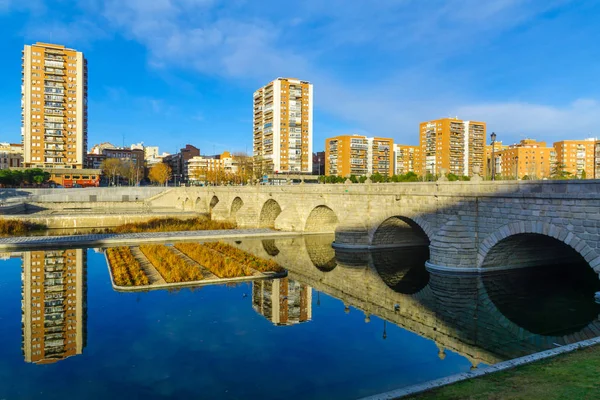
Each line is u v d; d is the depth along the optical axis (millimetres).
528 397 11125
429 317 26375
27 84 132625
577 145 159625
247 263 41281
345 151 173875
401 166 192375
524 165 159000
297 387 16906
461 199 35562
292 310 27781
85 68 150750
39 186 130000
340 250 50438
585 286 33000
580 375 12469
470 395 11414
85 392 16641
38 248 51062
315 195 59875
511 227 31266
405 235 50906
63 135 138250
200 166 197125
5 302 29406
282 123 150500
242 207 75500
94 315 26391
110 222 77125
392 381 17406
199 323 24969
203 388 16844
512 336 22844
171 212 93375
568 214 27297
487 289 32281
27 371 18656
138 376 18078
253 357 20047
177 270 36438
